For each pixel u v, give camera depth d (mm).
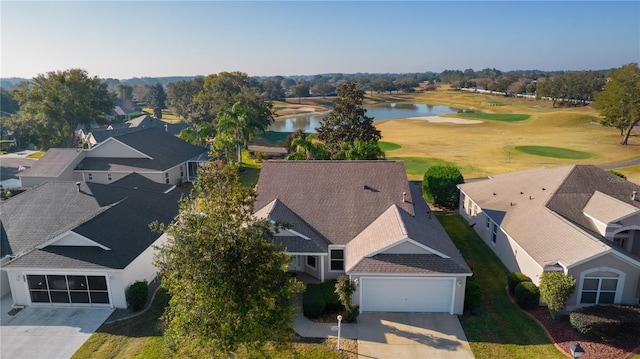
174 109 129625
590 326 17281
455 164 57938
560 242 21062
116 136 45719
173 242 12633
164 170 43344
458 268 19828
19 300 21172
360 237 23047
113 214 24531
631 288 19328
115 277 20656
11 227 24453
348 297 19422
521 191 29047
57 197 27188
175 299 12555
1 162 57875
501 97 193375
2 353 17375
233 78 102688
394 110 163750
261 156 62938
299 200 25859
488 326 18969
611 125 74125
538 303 20250
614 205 23469
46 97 69125
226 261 12156
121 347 17719
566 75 154750
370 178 27062
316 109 167875
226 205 13156
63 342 18141
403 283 20125
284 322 12922
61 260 20734
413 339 18078
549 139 78750
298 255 24203
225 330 11773
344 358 16766
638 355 16281
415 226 22984
